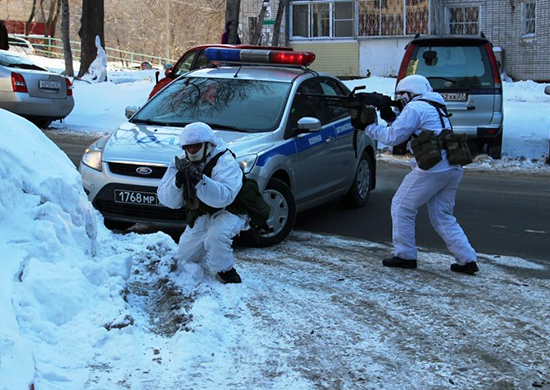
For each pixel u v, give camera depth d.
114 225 7.77
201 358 4.40
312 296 5.70
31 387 3.63
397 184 11.33
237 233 5.70
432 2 30.52
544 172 12.71
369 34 31.77
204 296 5.23
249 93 8.24
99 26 25.19
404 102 6.44
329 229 8.33
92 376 4.04
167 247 6.45
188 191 5.36
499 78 12.86
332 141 8.55
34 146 5.37
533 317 5.43
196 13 55.38
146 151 7.24
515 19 29.94
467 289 6.05
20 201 4.86
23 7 56.56
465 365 4.55
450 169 6.30
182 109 8.21
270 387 4.13
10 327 3.93
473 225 8.69
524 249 7.60
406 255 6.59
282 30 32.66
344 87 9.50
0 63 15.86
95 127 17.45
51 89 16.05
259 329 4.94
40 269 4.55
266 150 7.36
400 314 5.39
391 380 4.30
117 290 4.99
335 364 4.48
